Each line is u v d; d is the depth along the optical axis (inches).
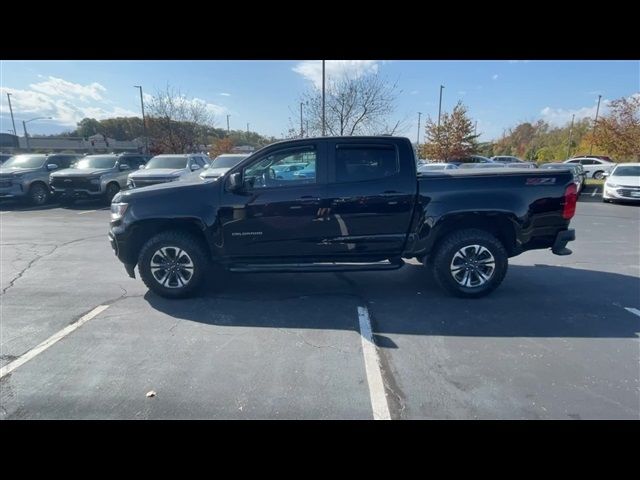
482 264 174.4
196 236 176.7
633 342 135.4
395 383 111.3
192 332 144.3
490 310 163.6
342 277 209.3
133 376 115.4
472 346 132.9
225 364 121.9
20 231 344.5
